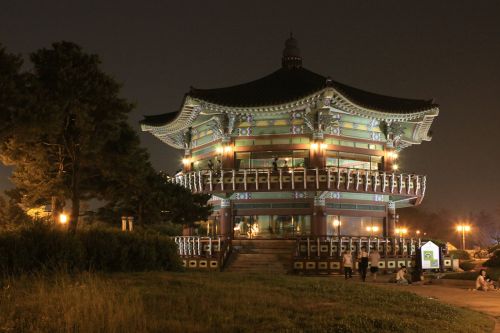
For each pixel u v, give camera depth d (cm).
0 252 2142
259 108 5178
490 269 3991
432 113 5559
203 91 5450
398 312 1823
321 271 4403
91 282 1781
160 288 1956
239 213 5425
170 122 5922
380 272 4659
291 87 5628
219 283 2212
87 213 4191
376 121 5659
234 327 1377
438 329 1572
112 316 1309
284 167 5169
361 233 5500
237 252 4931
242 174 5203
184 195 4503
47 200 3553
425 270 4412
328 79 4850
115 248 2641
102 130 3112
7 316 1316
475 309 2330
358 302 1975
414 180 5603
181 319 1434
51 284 1855
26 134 2461
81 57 3044
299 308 1708
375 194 5544
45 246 2297
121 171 3359
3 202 5025
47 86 2928
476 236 12362
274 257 4750
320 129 5241
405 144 6531
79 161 3164
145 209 4197
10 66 2369
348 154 5475
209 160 5888
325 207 5234
